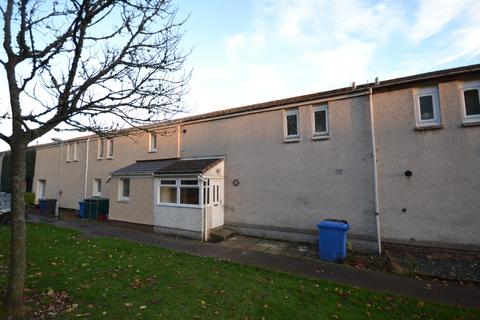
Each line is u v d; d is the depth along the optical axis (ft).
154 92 15.76
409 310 15.79
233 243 33.42
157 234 39.47
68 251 26.71
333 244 26.37
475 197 24.84
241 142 39.55
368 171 29.89
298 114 35.29
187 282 19.03
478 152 24.99
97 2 13.82
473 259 24.47
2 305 14.37
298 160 34.50
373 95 30.30
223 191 40.37
